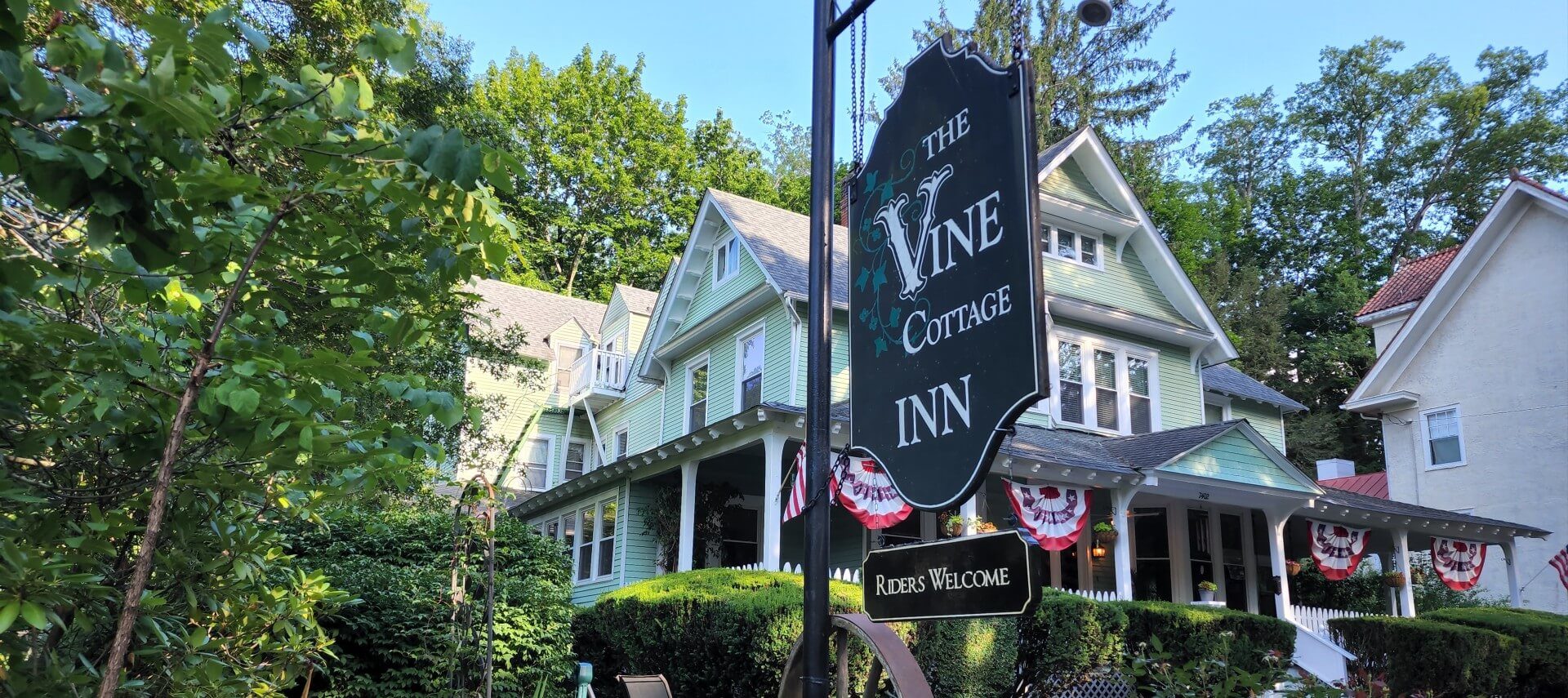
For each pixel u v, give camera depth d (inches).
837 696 163.5
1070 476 502.6
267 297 130.6
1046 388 121.0
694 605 386.9
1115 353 695.1
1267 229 1646.2
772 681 343.6
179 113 88.1
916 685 143.6
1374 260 1546.5
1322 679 504.1
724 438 509.4
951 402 136.6
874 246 162.1
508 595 379.2
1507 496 825.5
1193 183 1718.8
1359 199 1577.3
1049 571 641.0
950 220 144.3
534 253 1413.6
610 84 1536.7
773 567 453.1
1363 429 1390.3
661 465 589.9
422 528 401.1
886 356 152.9
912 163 156.0
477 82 1438.2
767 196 1620.3
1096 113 1268.5
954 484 132.8
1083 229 707.4
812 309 163.2
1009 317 128.6
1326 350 1374.3
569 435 962.7
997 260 132.9
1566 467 790.5
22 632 127.2
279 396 112.3
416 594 347.3
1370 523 645.9
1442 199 1535.4
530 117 1485.0
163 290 121.9
